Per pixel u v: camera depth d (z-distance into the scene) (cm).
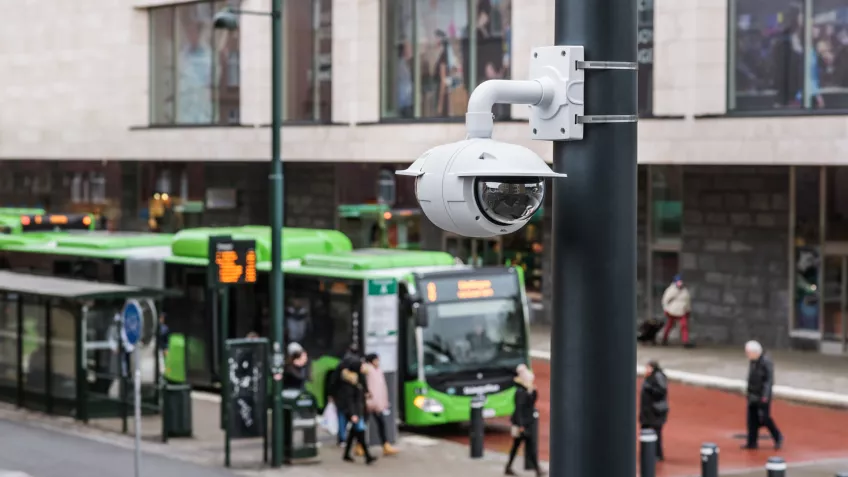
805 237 4131
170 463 2733
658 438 2750
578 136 532
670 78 4131
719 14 4059
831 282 4094
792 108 3959
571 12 535
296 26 5366
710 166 4322
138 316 2270
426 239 5241
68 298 3084
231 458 2806
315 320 3212
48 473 2600
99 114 6322
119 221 6512
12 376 3462
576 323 534
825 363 3909
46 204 6988
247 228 3753
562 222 539
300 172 5731
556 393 540
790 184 4147
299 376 2930
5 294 3453
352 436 2788
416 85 4972
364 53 5109
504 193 541
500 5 4681
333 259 3189
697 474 2623
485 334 3133
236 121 5656
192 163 6134
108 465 2694
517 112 4488
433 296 3081
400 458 2839
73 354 3228
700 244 4366
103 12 6266
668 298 4309
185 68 5922
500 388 3134
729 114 3978
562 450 537
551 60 537
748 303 4266
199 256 3594
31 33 6694
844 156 3734
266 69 5519
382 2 5066
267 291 3412
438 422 3066
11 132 6850
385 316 3033
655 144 4144
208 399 3575
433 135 4844
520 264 4956
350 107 5144
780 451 2862
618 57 534
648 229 4516
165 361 3659
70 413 3259
